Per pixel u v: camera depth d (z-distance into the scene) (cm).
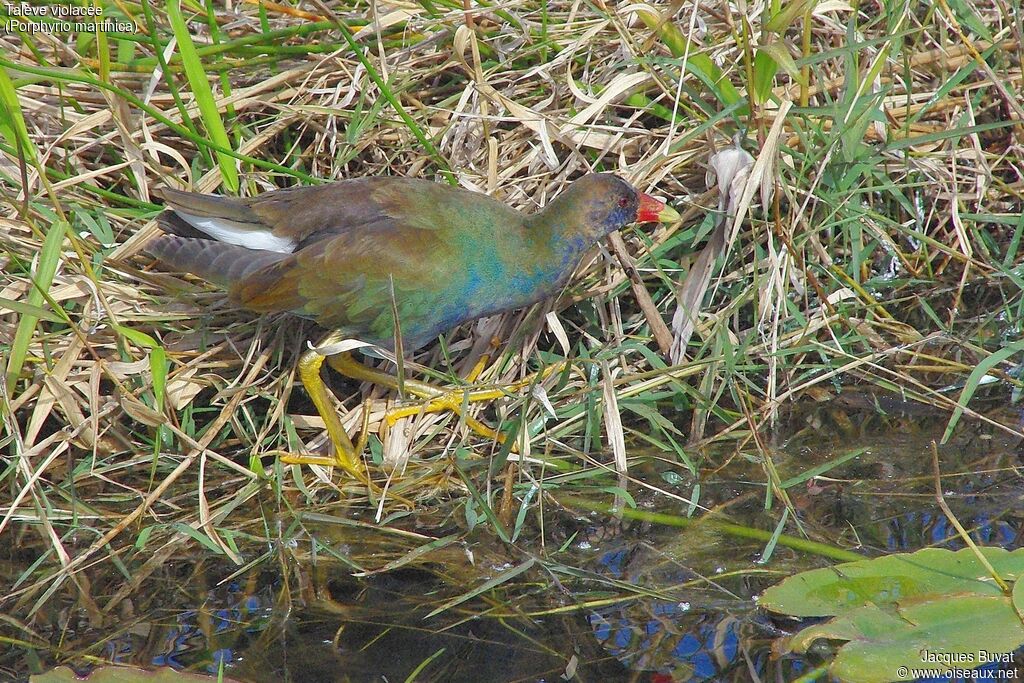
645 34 788
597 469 652
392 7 815
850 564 545
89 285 683
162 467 664
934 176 762
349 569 582
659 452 671
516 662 517
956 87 789
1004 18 791
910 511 604
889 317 727
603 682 502
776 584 550
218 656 521
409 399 698
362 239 632
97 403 656
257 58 788
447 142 771
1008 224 754
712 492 632
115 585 574
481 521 613
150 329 709
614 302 718
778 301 683
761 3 780
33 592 570
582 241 668
